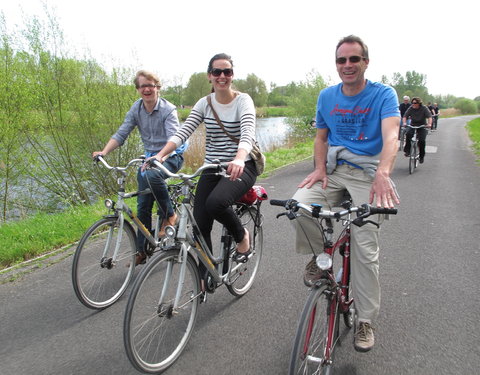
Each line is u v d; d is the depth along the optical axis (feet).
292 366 6.70
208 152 11.18
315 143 10.25
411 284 12.55
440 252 15.10
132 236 12.12
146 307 8.42
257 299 11.82
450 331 10.02
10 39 26.89
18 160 28.04
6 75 26.53
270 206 22.20
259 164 10.86
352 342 9.68
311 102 68.85
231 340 9.83
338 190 9.58
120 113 30.42
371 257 8.66
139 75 12.93
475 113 271.49
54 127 29.32
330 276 7.79
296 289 12.41
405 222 18.86
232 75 10.41
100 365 8.99
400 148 48.73
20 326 10.54
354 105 9.12
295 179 29.96
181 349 9.28
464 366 8.74
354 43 8.68
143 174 12.39
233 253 11.27
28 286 12.80
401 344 9.53
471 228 17.84
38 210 27.99
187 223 9.39
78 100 29.45
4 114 26.50
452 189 26.00
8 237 16.48
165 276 8.68
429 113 33.47
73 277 10.57
